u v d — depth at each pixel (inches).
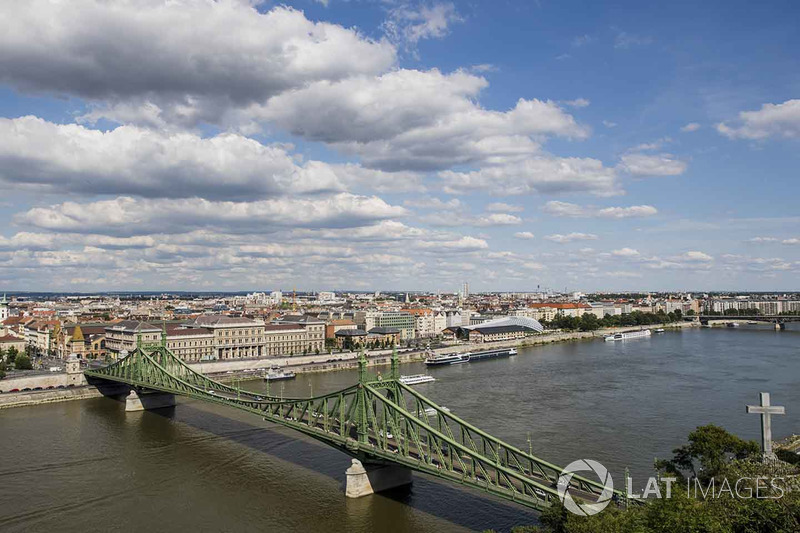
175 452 5137.8
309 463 4803.2
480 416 6102.4
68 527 3624.5
